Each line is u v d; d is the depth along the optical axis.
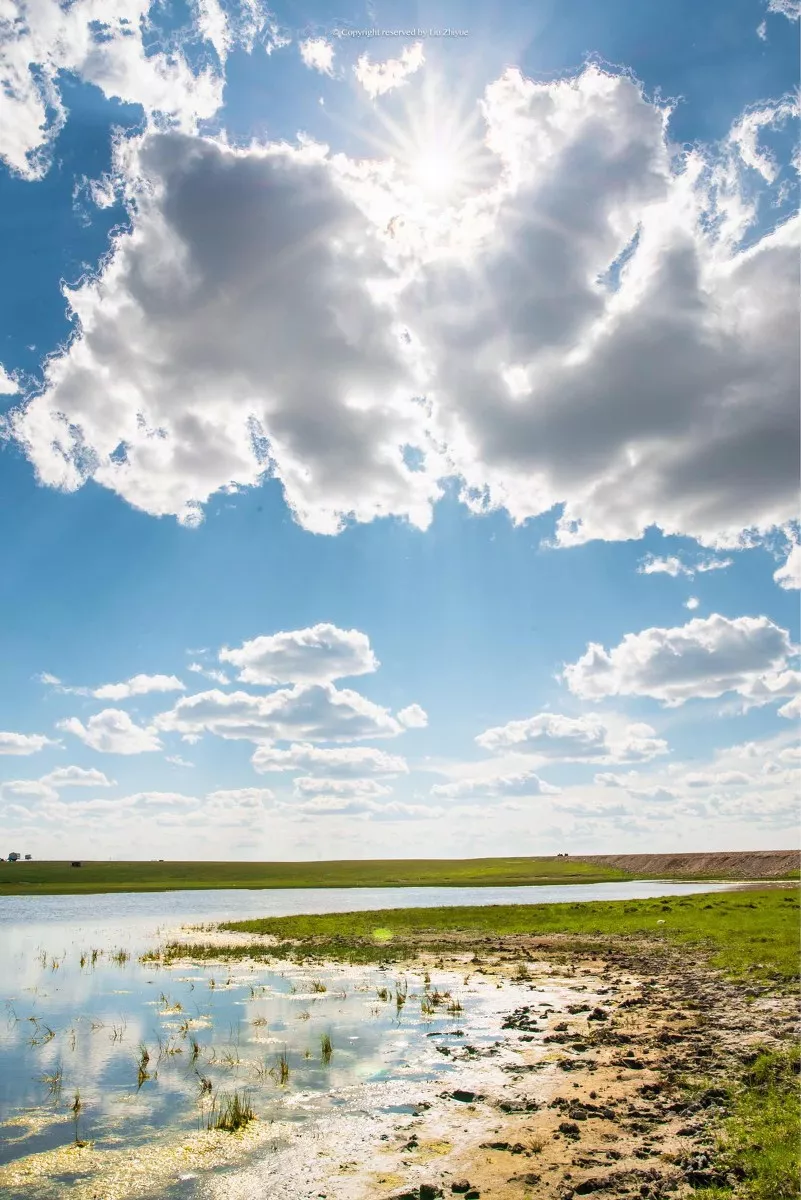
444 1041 22.17
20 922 72.25
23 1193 12.21
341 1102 16.58
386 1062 19.91
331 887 160.38
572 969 35.19
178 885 162.50
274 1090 17.58
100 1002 29.17
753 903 58.66
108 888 152.50
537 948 43.44
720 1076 16.77
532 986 31.02
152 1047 21.89
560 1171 12.27
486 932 53.09
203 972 37.16
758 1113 14.14
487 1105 16.03
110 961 41.88
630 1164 12.42
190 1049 21.62
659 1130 13.91
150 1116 15.89
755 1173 11.57
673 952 38.44
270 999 29.45
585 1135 13.88
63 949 48.12
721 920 48.94
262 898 119.62
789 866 172.00
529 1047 21.05
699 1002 25.36
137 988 32.41
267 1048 21.61
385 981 33.53
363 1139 14.28
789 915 48.09
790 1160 11.69
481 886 163.00
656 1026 22.27
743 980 28.50
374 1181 12.31
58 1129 15.18
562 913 62.44
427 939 49.81
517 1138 13.95
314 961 40.62
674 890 122.75
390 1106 16.22
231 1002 28.94
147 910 91.06
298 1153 13.69
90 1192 12.21
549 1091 16.72
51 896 130.25
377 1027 24.25
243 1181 12.52
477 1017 25.47
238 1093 17.42
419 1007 27.41
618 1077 17.41
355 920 63.97
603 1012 24.77
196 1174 12.86
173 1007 28.00
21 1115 16.06
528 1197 11.38
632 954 38.94
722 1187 11.31
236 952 45.03
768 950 34.94
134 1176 12.81
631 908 62.28
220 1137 14.59
